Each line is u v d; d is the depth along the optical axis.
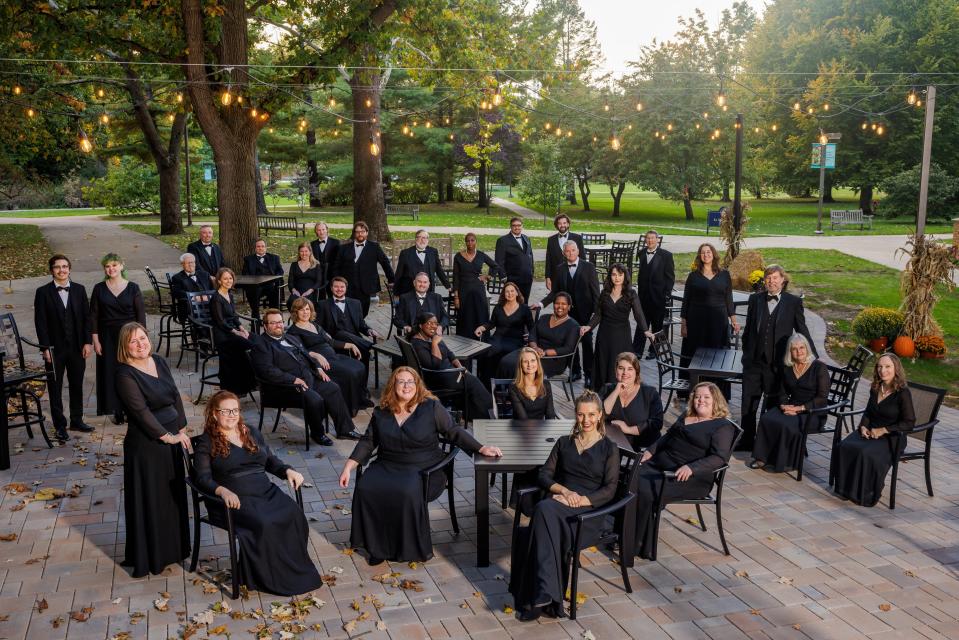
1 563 5.83
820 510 6.94
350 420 8.73
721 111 43.19
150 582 5.59
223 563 5.89
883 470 6.93
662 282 11.57
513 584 5.35
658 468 6.43
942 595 5.47
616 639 4.90
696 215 50.94
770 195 74.62
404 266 12.47
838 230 37.00
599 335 9.62
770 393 8.24
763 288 8.41
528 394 7.24
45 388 10.50
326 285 13.11
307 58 16.73
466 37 20.09
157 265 22.81
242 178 16.95
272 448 8.37
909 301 12.86
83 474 7.59
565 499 5.37
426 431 6.03
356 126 25.59
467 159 51.09
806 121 44.41
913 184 40.03
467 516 6.79
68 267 8.58
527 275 12.99
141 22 17.45
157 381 5.70
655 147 45.88
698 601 5.38
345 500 7.05
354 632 4.96
